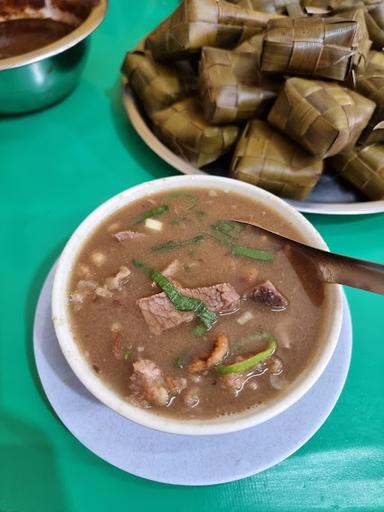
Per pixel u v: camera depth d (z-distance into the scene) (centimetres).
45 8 37
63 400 19
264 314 19
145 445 18
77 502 18
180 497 19
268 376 17
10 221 28
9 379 22
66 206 29
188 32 31
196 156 31
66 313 18
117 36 40
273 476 19
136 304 19
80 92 36
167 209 22
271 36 28
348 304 25
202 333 18
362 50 30
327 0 35
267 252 20
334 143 27
